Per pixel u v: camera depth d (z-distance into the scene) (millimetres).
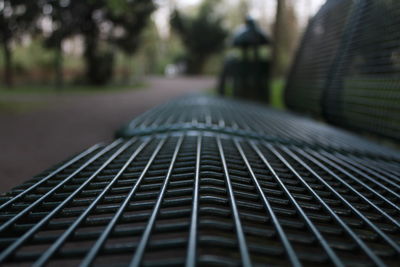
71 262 2057
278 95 14938
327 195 1756
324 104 5531
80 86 27594
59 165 2275
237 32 13398
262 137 3465
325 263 1043
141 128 3875
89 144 6672
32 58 31172
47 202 1563
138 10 27281
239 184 1735
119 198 1563
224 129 3609
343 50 5207
